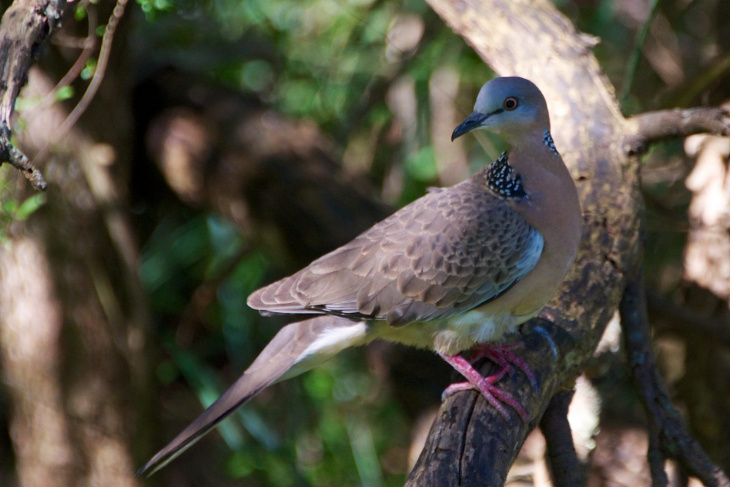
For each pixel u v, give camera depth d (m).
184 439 7.12
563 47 9.05
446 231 7.50
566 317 7.53
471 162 13.41
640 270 8.37
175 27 12.52
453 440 6.16
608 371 8.65
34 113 9.87
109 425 10.48
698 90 9.88
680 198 11.82
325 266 7.76
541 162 7.57
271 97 13.29
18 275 10.14
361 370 13.27
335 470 12.79
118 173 11.01
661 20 12.81
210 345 12.83
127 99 11.14
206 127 11.62
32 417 10.51
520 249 7.38
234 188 11.34
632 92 13.16
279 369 7.58
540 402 6.95
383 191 13.34
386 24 12.87
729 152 9.76
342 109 13.35
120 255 10.52
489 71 12.88
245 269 12.55
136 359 10.61
